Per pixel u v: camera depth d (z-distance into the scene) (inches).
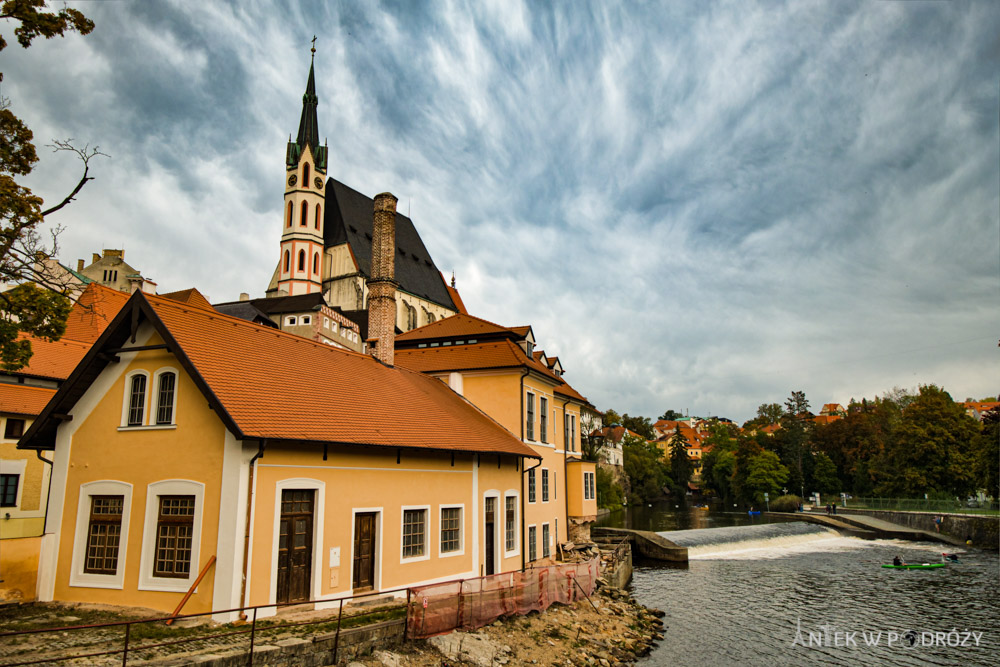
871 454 3742.6
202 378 611.5
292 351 845.2
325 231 3344.0
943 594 1398.9
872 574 1660.9
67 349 1200.2
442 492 871.7
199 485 617.3
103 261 2349.9
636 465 4788.4
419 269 3666.3
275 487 628.1
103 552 664.4
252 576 594.6
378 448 758.5
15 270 703.1
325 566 670.5
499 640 708.0
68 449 701.9
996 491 2500.0
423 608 634.8
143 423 668.1
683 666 841.5
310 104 3383.4
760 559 1945.1
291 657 503.2
